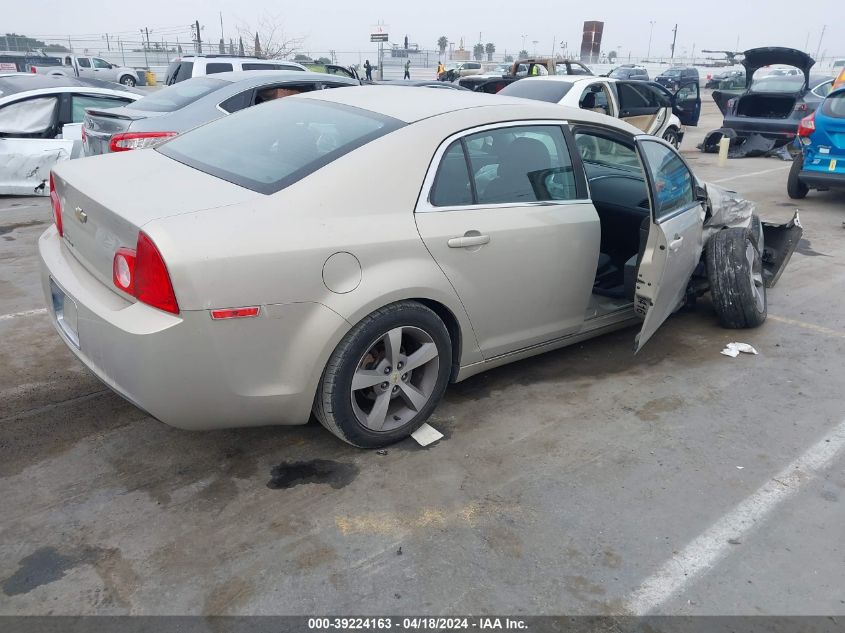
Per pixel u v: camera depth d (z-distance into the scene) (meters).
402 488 3.00
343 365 2.91
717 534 2.80
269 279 2.61
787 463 3.31
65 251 3.18
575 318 3.96
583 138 4.60
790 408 3.84
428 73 44.00
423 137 3.15
